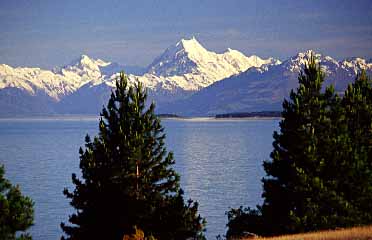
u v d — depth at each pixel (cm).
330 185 10469
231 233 11025
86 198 10281
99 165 10362
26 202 8325
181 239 10175
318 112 10875
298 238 8225
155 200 10331
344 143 10731
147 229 10062
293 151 10719
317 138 10769
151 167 10600
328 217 10012
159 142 10875
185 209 10469
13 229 8106
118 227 10125
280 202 10725
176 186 10788
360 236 7825
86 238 10175
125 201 10181
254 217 10969
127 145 10306
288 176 10719
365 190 10650
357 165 10625
